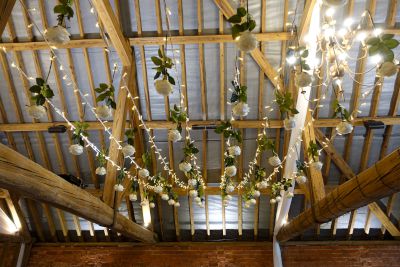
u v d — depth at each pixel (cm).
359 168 597
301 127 377
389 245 656
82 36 491
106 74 525
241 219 666
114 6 470
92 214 322
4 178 182
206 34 490
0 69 512
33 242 691
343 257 656
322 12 331
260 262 667
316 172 380
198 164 612
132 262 680
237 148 273
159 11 472
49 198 238
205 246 686
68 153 600
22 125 561
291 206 649
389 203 607
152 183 594
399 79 500
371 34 234
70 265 680
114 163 389
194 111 563
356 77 505
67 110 559
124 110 422
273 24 476
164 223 682
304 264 657
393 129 556
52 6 472
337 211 289
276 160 306
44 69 521
